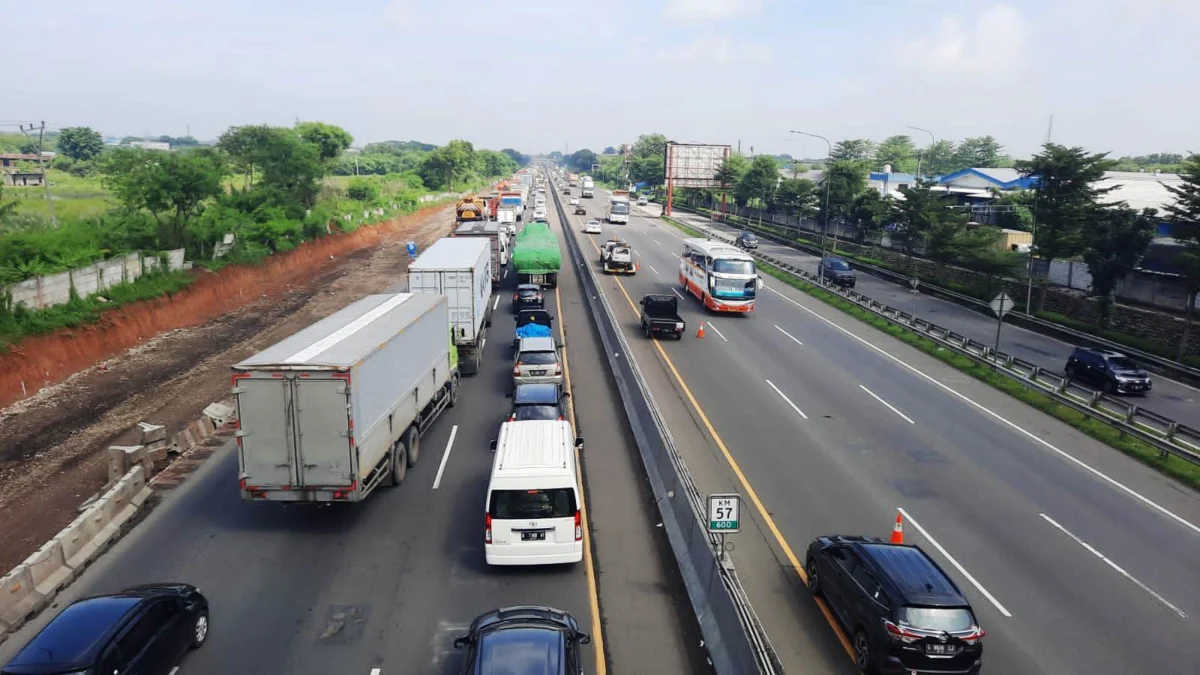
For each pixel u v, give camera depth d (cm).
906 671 1195
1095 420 2645
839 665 1290
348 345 1773
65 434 2488
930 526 1819
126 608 1157
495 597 1463
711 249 4638
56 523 1872
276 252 5712
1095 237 4344
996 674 1272
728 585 1309
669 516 1777
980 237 5275
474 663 1054
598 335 3838
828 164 8038
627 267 5881
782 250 8038
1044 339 4109
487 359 3338
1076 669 1291
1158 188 6309
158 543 1673
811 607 1469
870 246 7669
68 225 4322
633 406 2580
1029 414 2780
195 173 4900
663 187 16038
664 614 1416
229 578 1525
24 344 2995
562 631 1132
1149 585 1579
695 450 2280
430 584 1509
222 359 3438
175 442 2250
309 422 1600
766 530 1773
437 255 3328
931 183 6166
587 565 1594
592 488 1991
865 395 2933
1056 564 1655
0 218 4019
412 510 1844
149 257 4275
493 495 1516
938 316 4709
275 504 1884
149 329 3791
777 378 3134
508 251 6450
